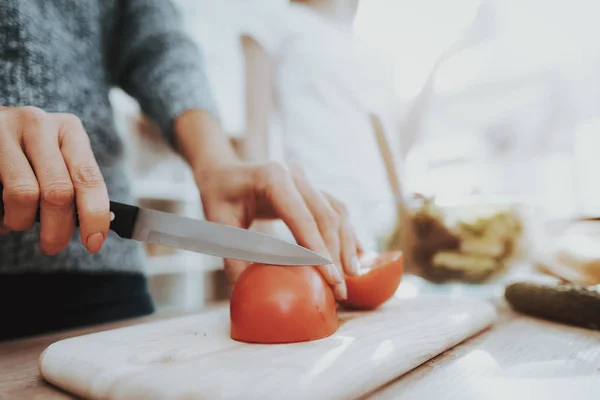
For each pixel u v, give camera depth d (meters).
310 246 0.61
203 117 0.87
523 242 0.93
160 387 0.37
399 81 2.00
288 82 1.70
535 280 0.83
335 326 0.55
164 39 0.97
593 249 0.83
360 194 1.69
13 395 0.45
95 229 0.49
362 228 1.19
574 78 1.72
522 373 0.47
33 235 0.75
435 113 1.98
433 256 0.97
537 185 1.77
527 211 0.96
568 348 0.56
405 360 0.47
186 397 0.36
